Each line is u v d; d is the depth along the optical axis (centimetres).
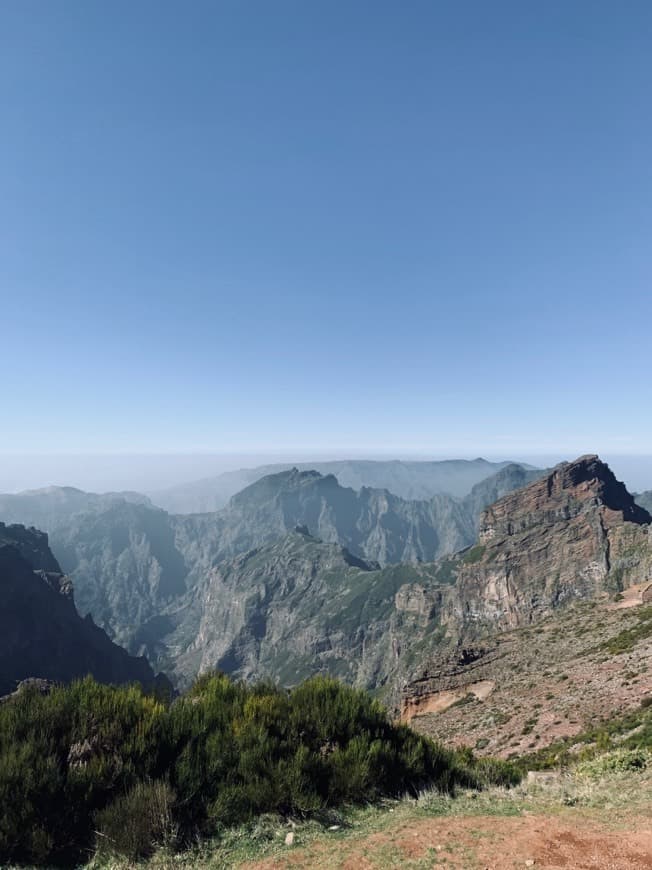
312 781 1198
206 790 1109
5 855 890
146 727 1188
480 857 922
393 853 943
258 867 902
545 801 1277
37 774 991
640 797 1252
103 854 922
